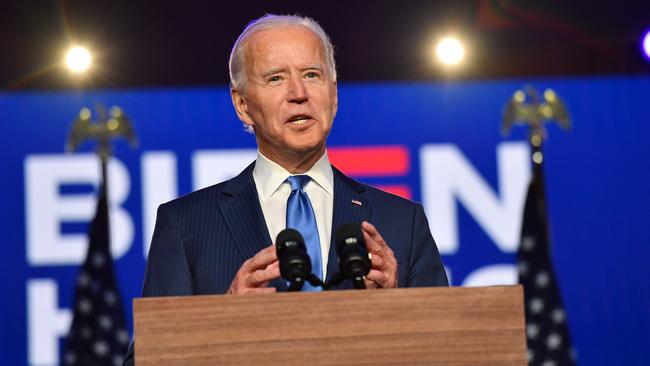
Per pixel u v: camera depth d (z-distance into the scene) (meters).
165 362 4.85
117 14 13.12
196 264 6.55
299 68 6.52
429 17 13.30
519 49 13.42
